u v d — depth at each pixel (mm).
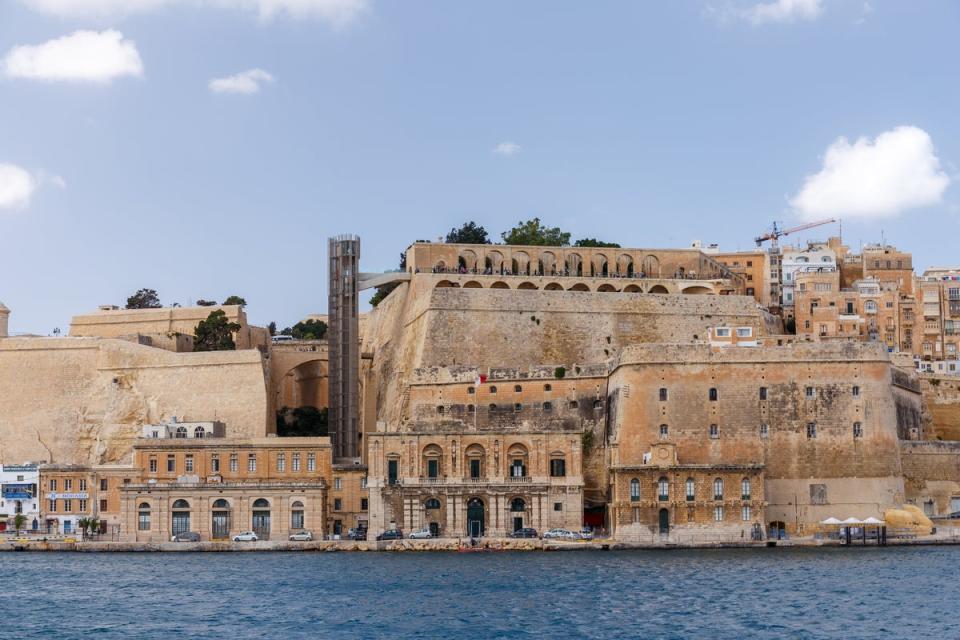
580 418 196625
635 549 173875
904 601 124875
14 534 190125
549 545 173750
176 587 139375
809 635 109812
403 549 175500
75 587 140375
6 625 118062
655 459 177375
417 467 182500
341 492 189000
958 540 176500
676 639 109188
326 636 111750
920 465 191375
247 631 114125
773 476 181125
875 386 183500
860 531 178250
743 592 131750
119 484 191625
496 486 181250
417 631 113562
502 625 115938
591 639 109625
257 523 183000
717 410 182625
